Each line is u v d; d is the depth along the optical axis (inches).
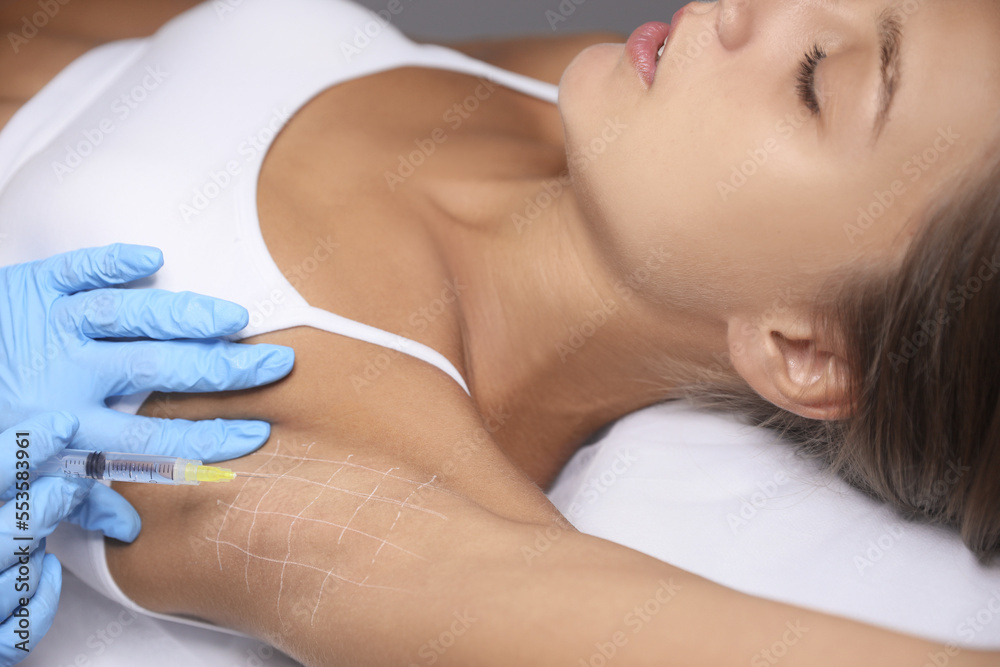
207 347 37.9
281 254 40.8
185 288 39.3
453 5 91.7
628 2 91.4
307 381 38.9
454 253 48.0
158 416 40.6
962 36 34.7
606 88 42.9
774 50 38.4
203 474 35.3
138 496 39.9
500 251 47.8
